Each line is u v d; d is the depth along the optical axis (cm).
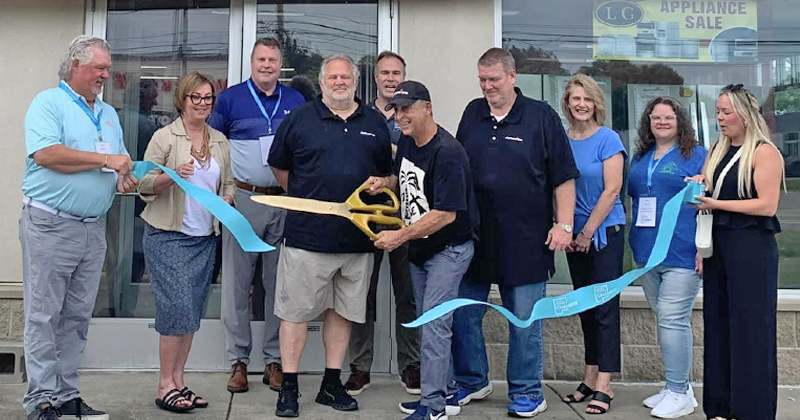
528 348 379
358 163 366
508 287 381
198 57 481
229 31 479
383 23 474
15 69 462
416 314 381
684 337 391
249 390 421
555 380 459
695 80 488
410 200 352
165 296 370
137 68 479
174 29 480
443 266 354
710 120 488
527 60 484
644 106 487
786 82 488
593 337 412
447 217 338
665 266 392
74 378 352
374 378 456
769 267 339
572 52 485
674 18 488
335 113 370
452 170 338
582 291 333
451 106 471
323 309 374
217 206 328
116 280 470
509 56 369
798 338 459
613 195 385
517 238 368
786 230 479
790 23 490
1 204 457
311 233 359
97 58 327
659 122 391
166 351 377
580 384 427
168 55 480
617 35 487
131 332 463
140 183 367
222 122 423
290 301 366
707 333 359
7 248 456
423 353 357
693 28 489
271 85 425
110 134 348
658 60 489
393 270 425
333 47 481
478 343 402
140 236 473
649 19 488
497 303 454
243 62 478
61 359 347
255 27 478
